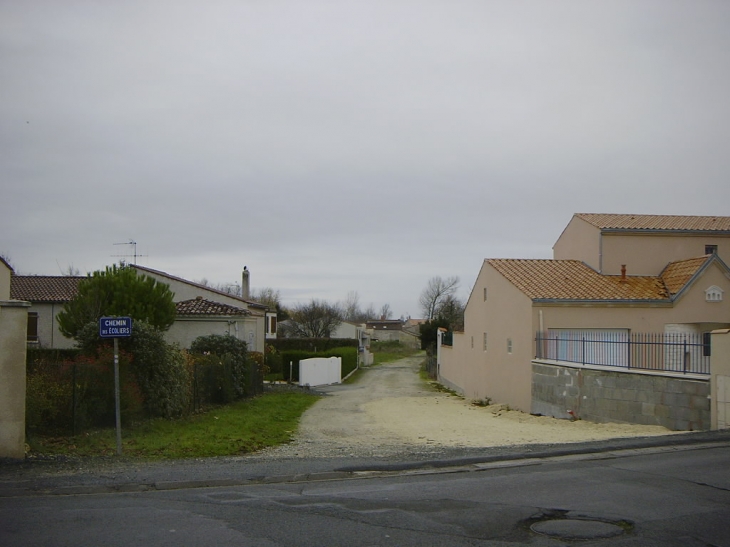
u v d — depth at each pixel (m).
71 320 26.34
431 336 60.75
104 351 15.94
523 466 10.88
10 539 6.55
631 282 27.41
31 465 10.95
